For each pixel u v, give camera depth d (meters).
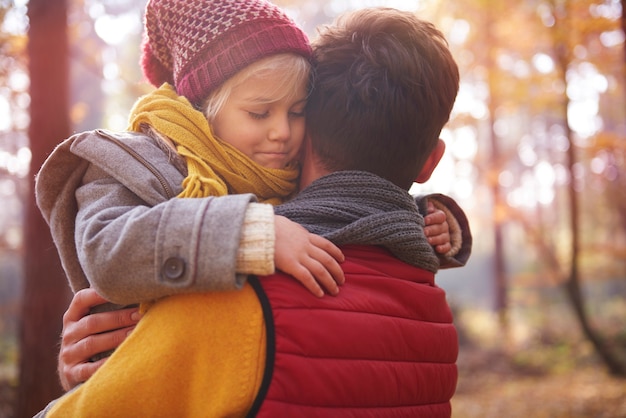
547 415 9.41
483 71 11.76
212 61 1.47
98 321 1.40
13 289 15.26
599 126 18.09
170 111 1.45
